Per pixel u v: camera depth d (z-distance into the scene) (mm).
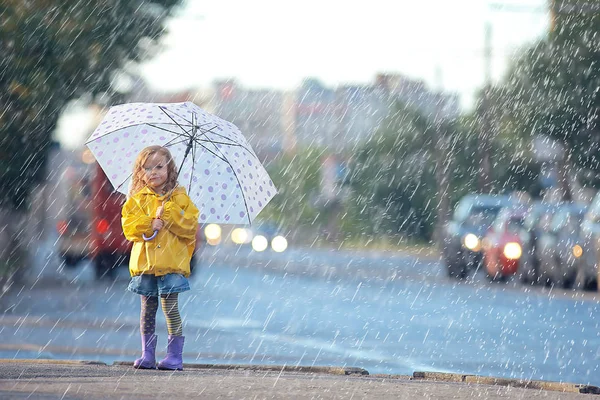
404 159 141250
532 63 87500
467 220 64125
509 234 57688
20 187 55312
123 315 35781
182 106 21000
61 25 51938
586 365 24984
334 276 66188
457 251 63375
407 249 135125
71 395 15180
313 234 175000
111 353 26000
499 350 27594
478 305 42094
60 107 56906
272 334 31109
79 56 55000
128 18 58812
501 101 94750
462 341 29609
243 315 37250
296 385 17391
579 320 36000
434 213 138500
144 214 19375
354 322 35000
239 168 20469
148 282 19812
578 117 84500
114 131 20250
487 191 97000
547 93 86812
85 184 63000
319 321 35281
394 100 144625
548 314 38094
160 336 29844
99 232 62031
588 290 51469
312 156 195875
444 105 130625
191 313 37719
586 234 51625
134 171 19609
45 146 57156
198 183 20141
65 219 63156
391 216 144375
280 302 43406
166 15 61625
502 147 96125
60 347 26797
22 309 37688
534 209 57312
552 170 95000
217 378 18062
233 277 64250
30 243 57594
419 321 35375
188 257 19875
